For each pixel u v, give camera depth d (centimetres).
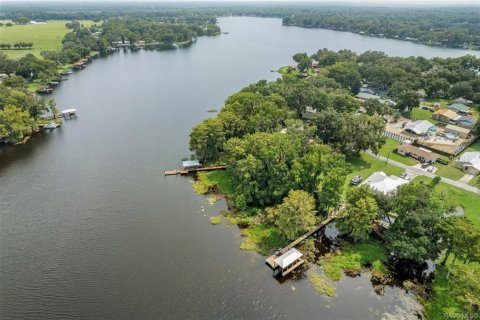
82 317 6425
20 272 7450
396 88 19150
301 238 8344
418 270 7525
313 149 9831
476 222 8675
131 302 6706
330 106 15262
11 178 11244
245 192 9456
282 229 8012
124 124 15925
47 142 14038
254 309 6562
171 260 7744
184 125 15800
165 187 10725
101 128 15475
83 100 19375
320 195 8725
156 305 6644
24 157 12719
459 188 10375
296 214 7925
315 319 6372
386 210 8150
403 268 7575
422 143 13312
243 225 8919
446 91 19775
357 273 7400
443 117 16412
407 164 11969
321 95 15412
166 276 7306
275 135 10300
